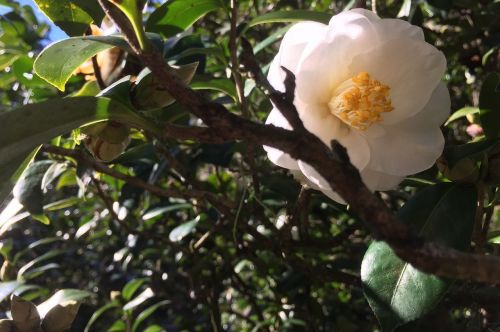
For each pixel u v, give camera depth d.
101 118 0.20
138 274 0.65
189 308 0.59
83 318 0.58
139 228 0.55
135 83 0.24
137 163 0.43
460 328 0.32
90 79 0.33
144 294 0.46
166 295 0.57
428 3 0.41
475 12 0.45
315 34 0.23
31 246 0.51
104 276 0.74
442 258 0.12
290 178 0.37
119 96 0.22
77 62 0.25
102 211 0.58
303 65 0.22
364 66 0.23
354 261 0.41
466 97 0.54
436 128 0.24
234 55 0.28
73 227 0.74
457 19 0.50
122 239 0.60
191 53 0.31
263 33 0.49
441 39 0.50
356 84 0.23
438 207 0.24
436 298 0.20
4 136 0.18
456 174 0.24
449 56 0.49
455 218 0.23
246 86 0.34
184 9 0.31
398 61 0.23
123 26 0.17
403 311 0.21
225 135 0.15
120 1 0.17
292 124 0.14
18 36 0.44
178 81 0.16
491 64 0.43
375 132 0.24
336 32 0.22
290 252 0.35
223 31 0.49
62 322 0.29
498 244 0.30
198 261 0.45
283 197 0.38
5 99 0.53
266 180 0.38
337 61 0.23
